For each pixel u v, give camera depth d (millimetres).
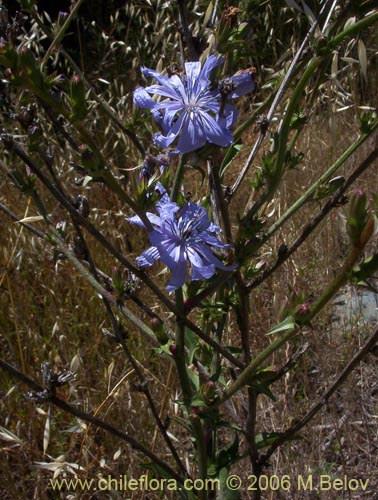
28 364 397
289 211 212
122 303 212
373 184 497
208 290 207
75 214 185
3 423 374
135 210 183
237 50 219
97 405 368
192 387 233
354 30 183
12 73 156
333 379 396
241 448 355
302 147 525
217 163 199
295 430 240
